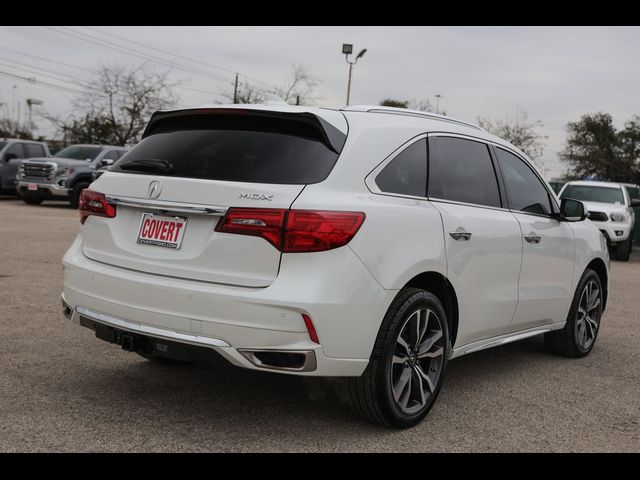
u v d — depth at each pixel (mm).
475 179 4422
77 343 5078
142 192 3527
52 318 5812
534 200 5082
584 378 5066
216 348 3191
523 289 4738
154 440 3367
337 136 3502
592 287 5871
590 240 5750
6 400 3801
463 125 4551
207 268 3275
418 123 4066
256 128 3553
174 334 3291
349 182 3408
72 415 3633
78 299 3730
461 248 3969
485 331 4434
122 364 4633
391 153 3711
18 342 5008
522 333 4984
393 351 3520
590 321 5867
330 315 3166
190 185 3359
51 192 19344
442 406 4199
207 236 3307
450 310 4035
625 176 31391
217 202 3262
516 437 3729
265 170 3330
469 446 3549
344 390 3561
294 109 3551
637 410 4332
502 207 4629
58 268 8531
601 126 33375
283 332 3121
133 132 46000
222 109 3621
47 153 22359
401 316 3508
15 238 11406
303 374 3199
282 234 3150
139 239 3547
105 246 3697
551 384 4848
